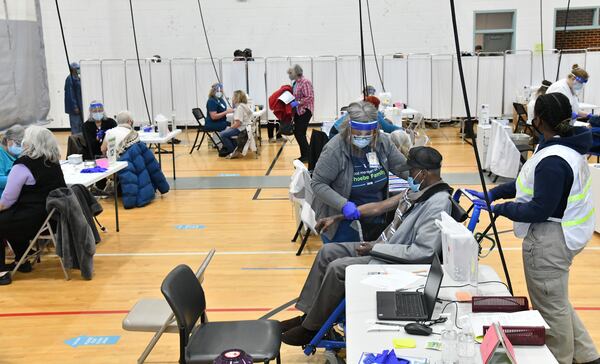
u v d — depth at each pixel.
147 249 5.96
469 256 2.72
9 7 11.30
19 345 4.00
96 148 7.75
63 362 3.76
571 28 14.37
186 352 2.82
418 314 2.49
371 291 2.77
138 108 12.91
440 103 12.39
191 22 14.46
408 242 3.23
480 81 12.20
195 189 8.51
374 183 3.84
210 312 4.45
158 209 7.47
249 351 2.85
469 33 14.43
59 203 4.97
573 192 2.89
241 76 13.04
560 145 2.90
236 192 8.27
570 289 4.70
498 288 2.75
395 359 2.12
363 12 14.37
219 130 11.26
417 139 7.34
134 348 3.93
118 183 7.96
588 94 11.98
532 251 3.00
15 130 5.59
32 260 5.55
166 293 2.77
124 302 4.69
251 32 14.55
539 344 2.21
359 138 3.65
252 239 6.20
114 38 14.42
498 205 3.01
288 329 3.63
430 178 3.21
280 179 9.00
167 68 12.88
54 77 14.38
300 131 10.12
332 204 3.73
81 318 4.41
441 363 2.12
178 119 13.04
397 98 12.65
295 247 5.92
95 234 5.57
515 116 11.29
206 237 6.30
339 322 3.38
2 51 11.08
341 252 3.56
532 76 12.12
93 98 12.76
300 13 14.45
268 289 4.87
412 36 14.47
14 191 4.97
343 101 13.03
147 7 14.36
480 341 2.24
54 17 14.16
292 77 10.15
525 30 14.40
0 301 4.74
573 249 2.95
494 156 8.10
